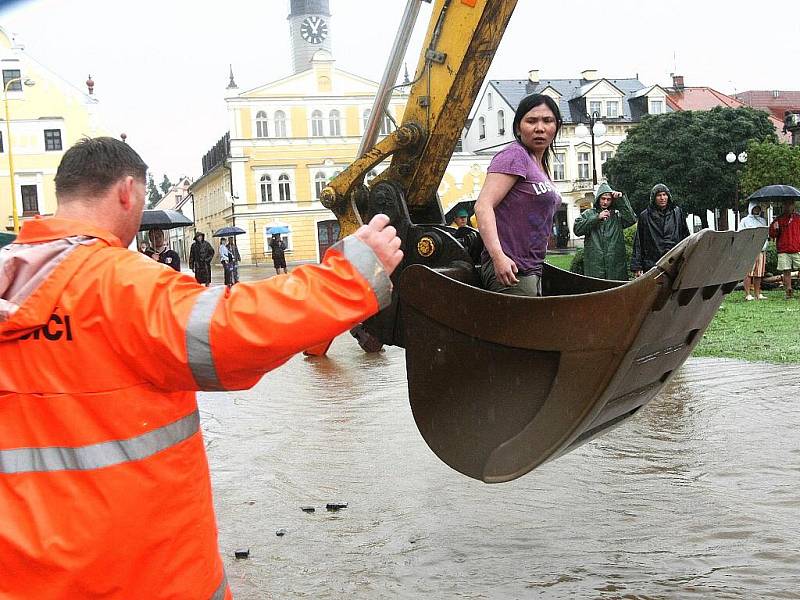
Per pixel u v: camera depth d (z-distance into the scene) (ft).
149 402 6.69
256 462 18.65
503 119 213.46
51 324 6.58
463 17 14.52
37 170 160.97
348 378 29.91
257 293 6.52
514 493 15.89
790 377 25.98
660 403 23.25
